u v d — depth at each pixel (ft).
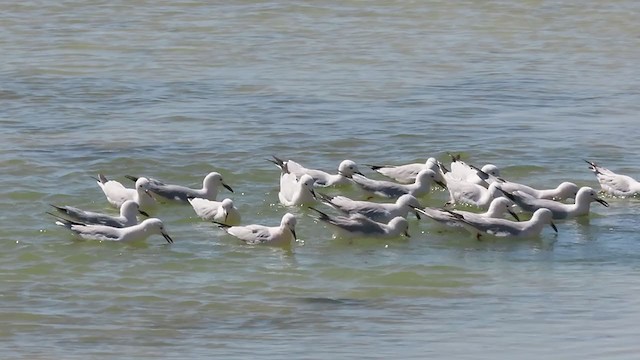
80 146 107.55
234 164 103.24
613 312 69.05
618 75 140.46
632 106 125.39
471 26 167.73
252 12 175.73
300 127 115.75
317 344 63.98
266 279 75.92
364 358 61.52
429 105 125.18
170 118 118.73
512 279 76.13
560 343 63.52
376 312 69.87
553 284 74.95
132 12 175.32
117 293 73.15
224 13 175.11
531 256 81.20
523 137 112.98
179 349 63.52
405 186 95.66
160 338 65.51
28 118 118.01
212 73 139.54
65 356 62.54
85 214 84.84
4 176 97.71
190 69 141.38
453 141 111.55
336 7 179.22
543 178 100.78
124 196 90.84
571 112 122.83
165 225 87.45
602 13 175.22
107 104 124.26
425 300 72.08
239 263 78.95
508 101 127.34
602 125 117.70
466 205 92.73
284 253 81.20
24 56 146.72
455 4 180.75
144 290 73.67
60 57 146.41
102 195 94.17
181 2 182.09
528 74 140.56
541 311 69.51
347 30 164.55
